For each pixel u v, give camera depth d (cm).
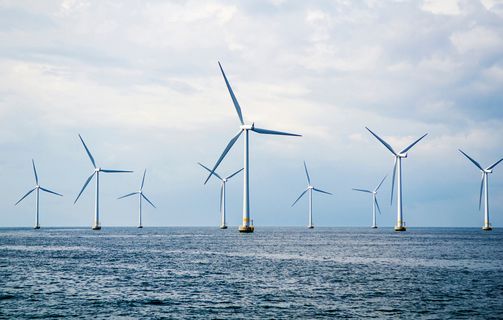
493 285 6050
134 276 6850
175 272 7275
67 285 6081
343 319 4362
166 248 12388
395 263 8556
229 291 5659
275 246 13200
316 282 6297
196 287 5922
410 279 6556
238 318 4400
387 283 6209
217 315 4506
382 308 4762
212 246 13188
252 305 4912
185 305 4919
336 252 11031
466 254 10519
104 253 10738
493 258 9550
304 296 5347
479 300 5131
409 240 17338
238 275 6944
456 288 5834
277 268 7762
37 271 7394
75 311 4675
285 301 5091
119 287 5934
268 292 5588
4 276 6850
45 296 5381
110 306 4881
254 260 9069
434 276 6844
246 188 17612
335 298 5244
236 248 12338
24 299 5219
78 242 15575
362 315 4500
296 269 7619
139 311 4669
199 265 8175
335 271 7381
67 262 8706
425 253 10794
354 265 8206
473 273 7175
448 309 4728
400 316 4466
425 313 4575
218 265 8181
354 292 5578
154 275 6938
